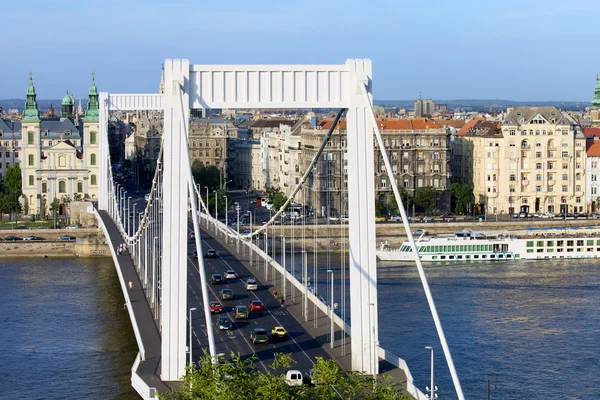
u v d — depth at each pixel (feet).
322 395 540.52
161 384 641.81
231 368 552.41
